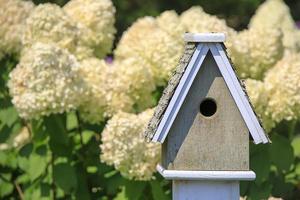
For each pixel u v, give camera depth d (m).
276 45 10.94
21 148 10.08
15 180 10.84
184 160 7.68
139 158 9.30
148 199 9.94
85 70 9.98
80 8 10.83
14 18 10.81
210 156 7.68
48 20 10.20
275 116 9.92
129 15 26.64
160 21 11.00
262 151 9.80
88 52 10.43
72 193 9.99
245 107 7.61
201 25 10.66
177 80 7.61
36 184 10.05
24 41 10.27
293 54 10.63
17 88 9.52
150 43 10.37
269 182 10.24
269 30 11.00
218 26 10.66
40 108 9.41
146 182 9.74
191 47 7.74
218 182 7.71
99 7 10.82
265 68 10.95
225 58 7.58
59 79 9.44
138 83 9.99
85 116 9.98
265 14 13.58
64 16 10.30
